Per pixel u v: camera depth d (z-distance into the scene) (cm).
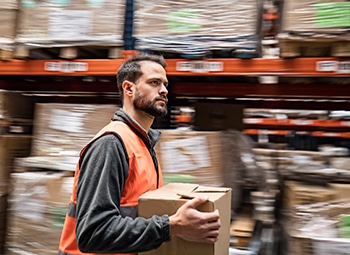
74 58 253
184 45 225
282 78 281
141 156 162
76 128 250
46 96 361
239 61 227
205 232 138
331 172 242
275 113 516
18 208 242
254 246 217
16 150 281
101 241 135
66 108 254
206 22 224
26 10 250
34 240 237
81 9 243
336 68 213
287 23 209
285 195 243
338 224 202
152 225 136
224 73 229
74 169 238
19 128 299
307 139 554
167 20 228
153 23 230
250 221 237
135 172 156
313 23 206
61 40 244
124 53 242
